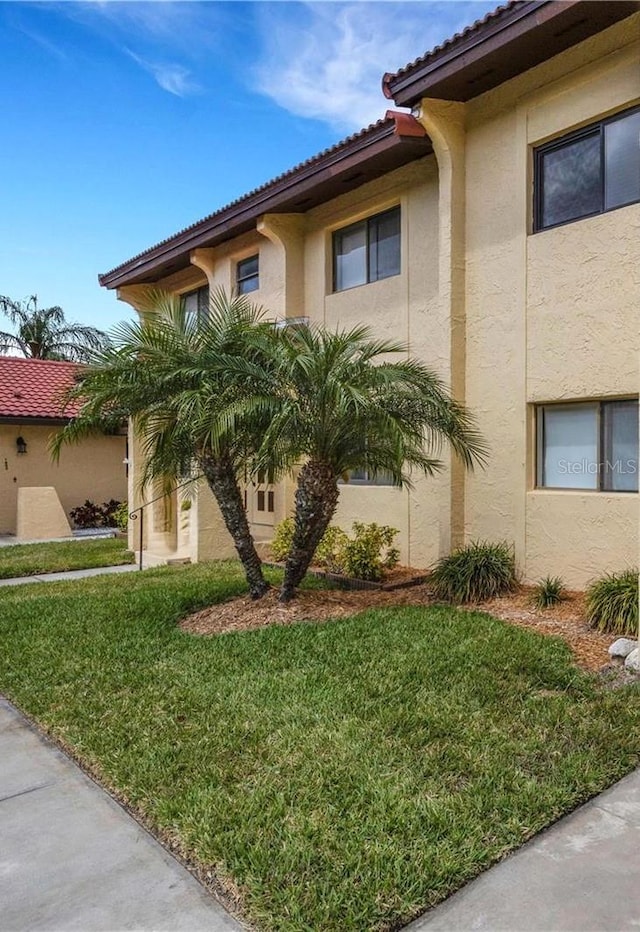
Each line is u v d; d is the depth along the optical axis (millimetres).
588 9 7824
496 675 5742
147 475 9023
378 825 3586
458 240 10133
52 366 23359
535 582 9305
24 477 20406
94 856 3531
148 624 7930
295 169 12141
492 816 3674
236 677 5926
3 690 6016
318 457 8094
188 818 3727
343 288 13117
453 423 8219
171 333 8320
